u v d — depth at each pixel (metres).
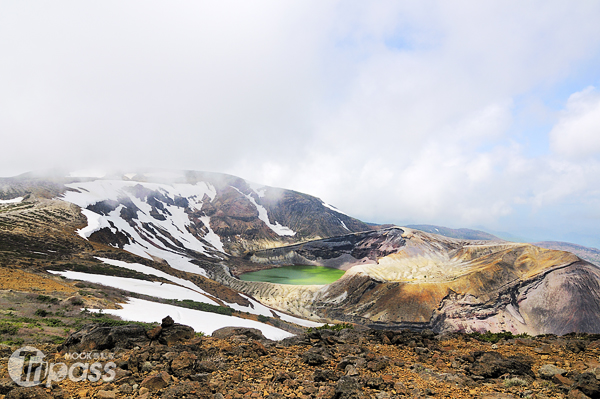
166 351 10.87
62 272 65.94
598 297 146.88
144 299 61.50
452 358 11.43
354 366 10.48
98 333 11.54
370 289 173.12
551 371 9.24
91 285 58.44
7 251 70.62
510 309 151.25
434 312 150.75
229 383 8.97
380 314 154.75
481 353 11.19
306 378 9.62
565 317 142.75
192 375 9.22
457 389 8.72
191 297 83.75
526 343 13.18
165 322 12.89
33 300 34.16
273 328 53.72
